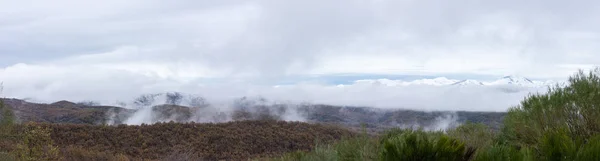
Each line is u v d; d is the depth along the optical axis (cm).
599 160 438
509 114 791
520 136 700
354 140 881
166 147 4191
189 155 3506
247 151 4066
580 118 638
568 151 469
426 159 516
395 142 539
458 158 521
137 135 4488
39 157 2534
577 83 705
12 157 2230
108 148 4022
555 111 649
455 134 777
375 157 712
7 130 2347
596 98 623
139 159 3791
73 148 3628
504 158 471
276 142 4241
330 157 842
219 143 4294
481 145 711
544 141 516
